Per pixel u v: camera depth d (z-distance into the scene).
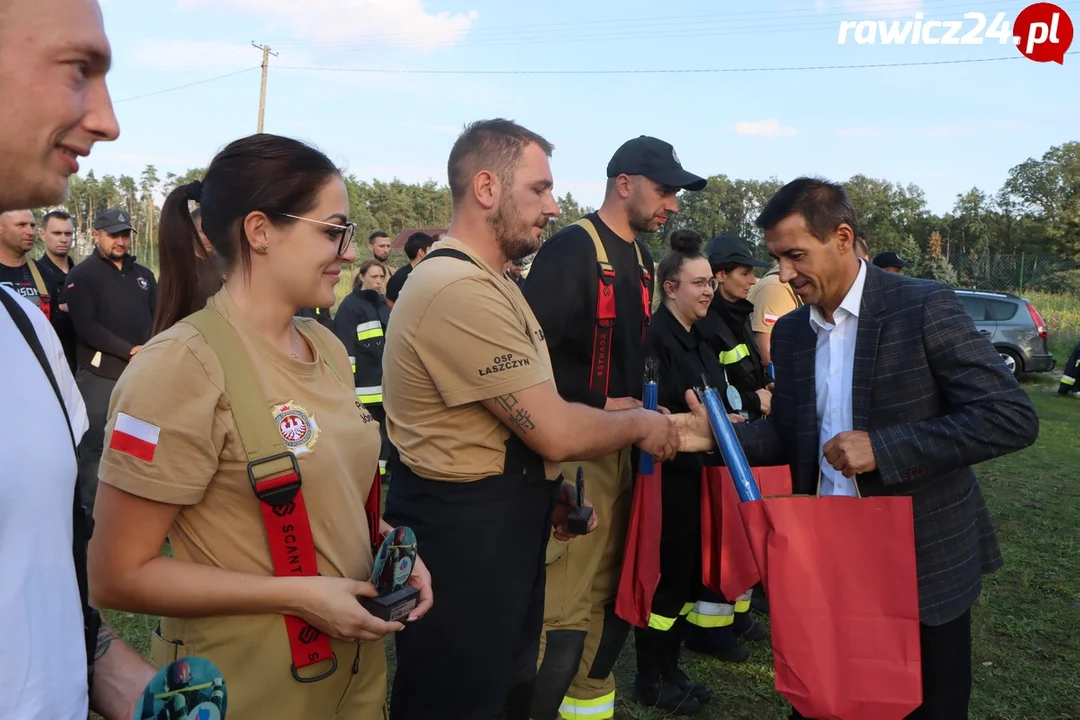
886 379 1.89
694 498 2.98
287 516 1.32
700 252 3.24
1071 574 4.47
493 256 2.06
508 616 1.88
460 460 1.90
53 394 0.89
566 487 2.24
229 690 1.31
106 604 1.28
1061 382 11.74
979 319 13.43
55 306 4.93
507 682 1.90
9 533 0.81
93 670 1.00
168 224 1.42
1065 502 5.91
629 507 2.68
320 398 1.43
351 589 1.33
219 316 1.35
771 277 4.38
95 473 4.54
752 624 3.79
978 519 2.00
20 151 0.79
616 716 3.03
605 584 2.62
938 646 1.89
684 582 3.01
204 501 1.31
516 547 1.89
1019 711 3.10
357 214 64.50
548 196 2.07
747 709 3.12
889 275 1.97
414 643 1.91
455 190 2.06
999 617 3.90
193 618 1.33
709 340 3.55
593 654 2.65
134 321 4.68
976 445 1.74
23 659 0.81
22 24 0.76
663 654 3.07
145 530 1.25
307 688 1.36
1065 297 19.81
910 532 1.77
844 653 1.80
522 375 1.82
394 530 1.41
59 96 0.79
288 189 1.34
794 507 1.83
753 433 2.26
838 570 1.80
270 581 1.29
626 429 2.08
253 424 1.30
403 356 1.92
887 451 1.79
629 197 2.60
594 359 2.51
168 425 1.23
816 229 1.90
